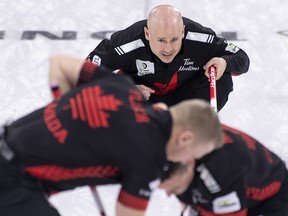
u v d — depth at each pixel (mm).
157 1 18188
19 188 8914
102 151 8148
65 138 8352
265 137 13859
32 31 17047
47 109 8789
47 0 18188
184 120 8055
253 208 9430
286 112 14547
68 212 11992
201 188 8648
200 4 18078
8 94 15023
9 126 9055
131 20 17469
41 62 15992
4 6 17922
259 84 15336
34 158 8539
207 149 8211
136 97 8602
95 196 9641
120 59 12508
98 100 8406
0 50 16359
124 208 8305
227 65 12641
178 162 8539
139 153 7996
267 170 8961
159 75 12734
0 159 8766
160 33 11867
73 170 8477
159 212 11984
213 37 12695
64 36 16906
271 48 16484
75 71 9203
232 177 8414
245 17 17562
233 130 8977
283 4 18078
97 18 17516
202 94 12992
